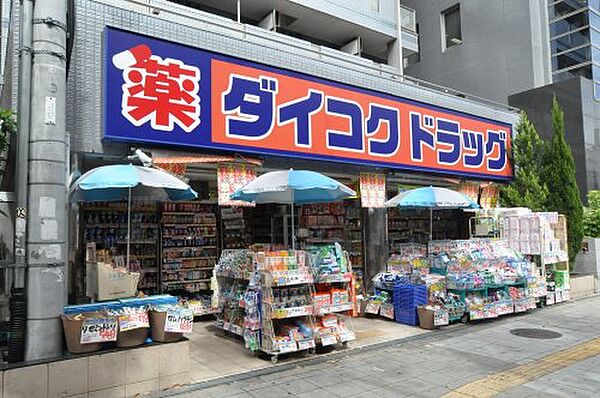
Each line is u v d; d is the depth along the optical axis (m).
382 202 9.95
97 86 6.71
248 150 7.77
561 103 14.71
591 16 17.33
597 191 13.67
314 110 8.68
